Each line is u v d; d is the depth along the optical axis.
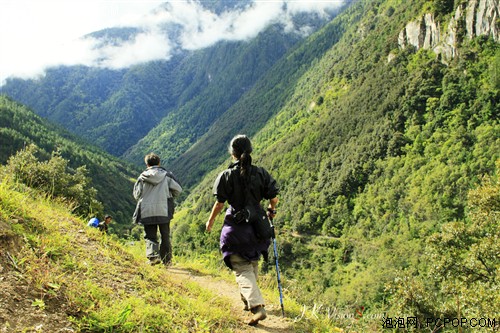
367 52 181.75
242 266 4.27
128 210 131.25
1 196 4.05
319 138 139.62
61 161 22.59
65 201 6.96
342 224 105.06
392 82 134.50
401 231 88.44
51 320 2.83
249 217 4.14
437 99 114.38
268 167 149.00
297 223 111.06
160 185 6.62
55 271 3.41
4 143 126.75
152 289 4.22
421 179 97.62
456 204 85.62
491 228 16.03
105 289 3.57
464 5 125.75
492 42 115.31
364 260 84.94
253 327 4.31
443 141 104.06
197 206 127.56
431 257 16.89
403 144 112.62
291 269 89.56
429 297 11.39
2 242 3.31
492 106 103.62
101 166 160.25
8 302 2.77
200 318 3.94
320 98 186.00
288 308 5.25
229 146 4.37
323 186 121.25
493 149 91.06
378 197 103.12
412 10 151.62
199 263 7.42
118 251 5.00
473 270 15.02
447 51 125.12
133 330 3.18
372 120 127.75
